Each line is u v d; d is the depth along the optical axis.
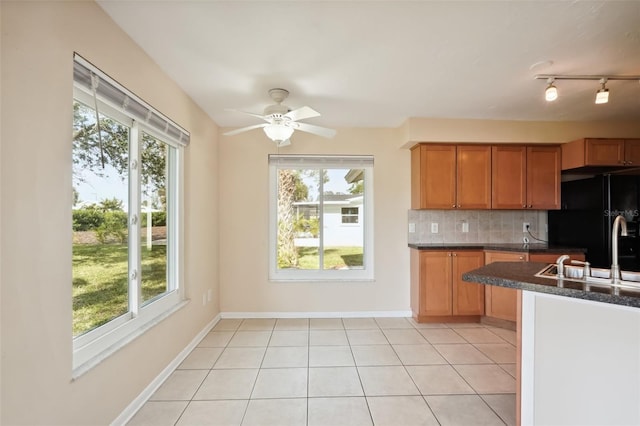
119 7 1.53
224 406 1.93
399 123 3.50
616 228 1.56
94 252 1.64
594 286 1.49
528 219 3.72
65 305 1.34
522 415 1.63
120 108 1.73
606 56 2.00
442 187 3.40
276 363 2.49
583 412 1.46
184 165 2.69
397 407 1.92
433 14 1.59
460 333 3.12
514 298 3.17
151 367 2.06
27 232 1.17
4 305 1.08
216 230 3.46
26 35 1.16
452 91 2.58
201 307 2.98
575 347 1.48
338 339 2.96
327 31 1.74
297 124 2.47
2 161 1.08
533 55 2.00
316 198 3.73
